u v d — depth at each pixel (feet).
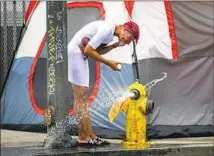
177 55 82.94
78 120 61.93
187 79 83.35
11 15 104.58
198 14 84.28
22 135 82.79
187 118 82.12
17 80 90.68
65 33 59.41
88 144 61.46
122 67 81.35
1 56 104.83
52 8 58.75
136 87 62.08
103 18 84.38
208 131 81.71
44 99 87.35
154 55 81.92
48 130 59.77
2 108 92.02
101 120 80.79
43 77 88.33
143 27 83.15
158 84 81.87
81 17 86.63
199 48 83.97
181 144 65.31
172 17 83.66
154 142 69.31
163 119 81.15
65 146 59.57
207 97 83.66
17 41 95.40
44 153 55.06
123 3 84.69
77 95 61.67
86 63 61.57
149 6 83.97
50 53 58.90
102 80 82.17
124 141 63.77
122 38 61.72
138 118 62.08
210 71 84.17
